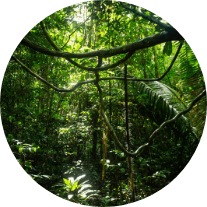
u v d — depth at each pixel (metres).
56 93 3.38
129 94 3.30
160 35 1.84
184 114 2.52
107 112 3.26
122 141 3.09
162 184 2.78
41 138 3.18
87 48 2.72
